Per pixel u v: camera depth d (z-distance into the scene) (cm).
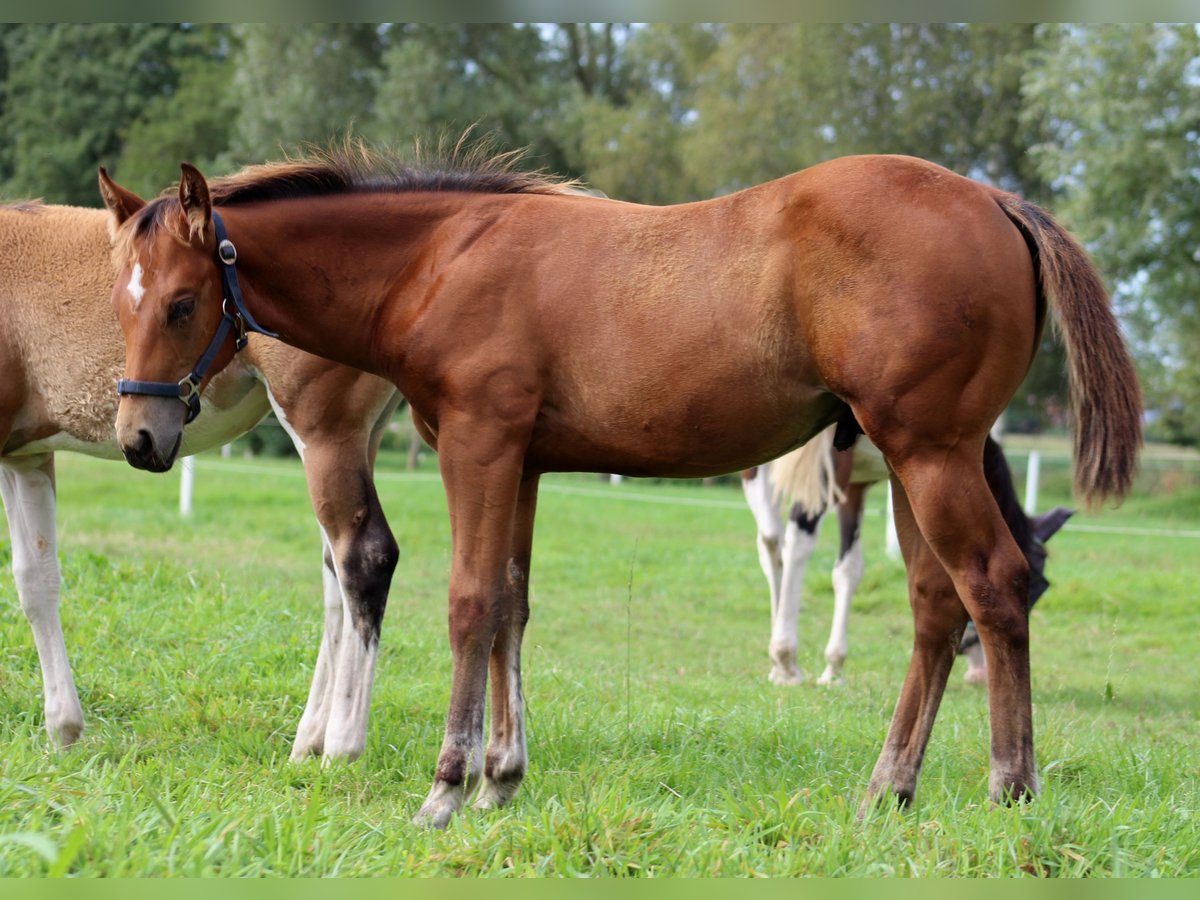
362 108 2616
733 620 929
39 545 460
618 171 2672
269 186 383
